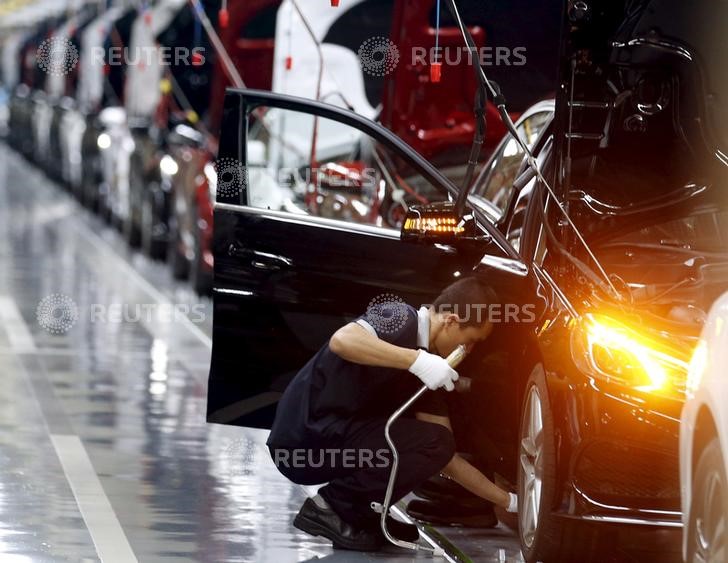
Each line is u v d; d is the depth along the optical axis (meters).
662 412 17.12
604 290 18.66
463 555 19.50
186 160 47.75
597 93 19.81
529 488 18.86
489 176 23.73
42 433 26.23
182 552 18.92
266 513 21.42
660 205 20.19
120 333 38.94
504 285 20.03
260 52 44.97
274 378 21.55
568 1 19.34
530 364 19.31
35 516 20.38
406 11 35.94
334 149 35.97
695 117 19.94
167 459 24.70
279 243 21.44
